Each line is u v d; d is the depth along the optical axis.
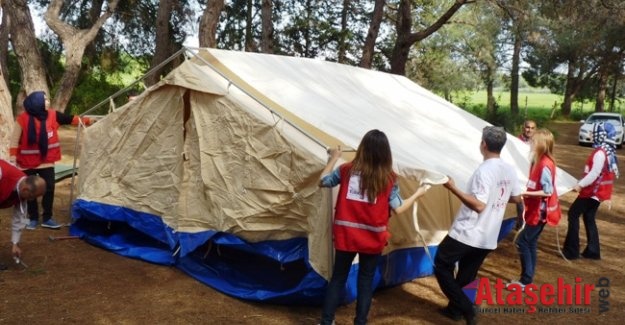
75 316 4.14
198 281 4.98
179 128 5.32
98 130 6.00
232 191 4.78
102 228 6.24
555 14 17.42
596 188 6.26
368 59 15.73
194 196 5.09
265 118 4.71
